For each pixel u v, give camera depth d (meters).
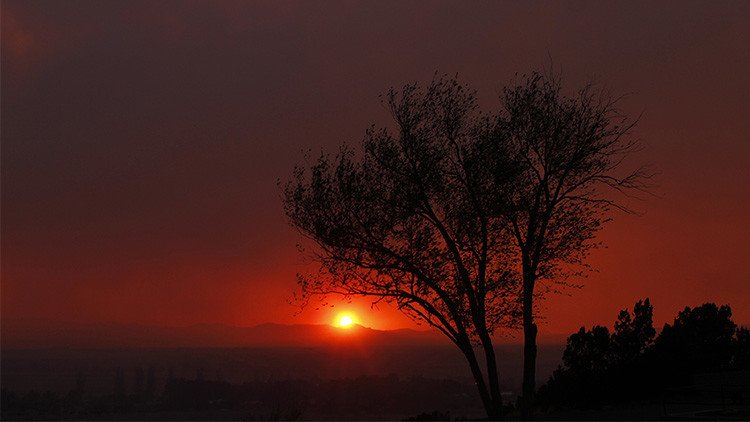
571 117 25.44
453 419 33.06
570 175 25.42
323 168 26.31
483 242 25.08
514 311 25.36
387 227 25.34
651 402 31.16
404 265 25.53
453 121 25.83
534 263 24.62
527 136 25.47
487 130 25.80
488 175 25.28
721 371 32.91
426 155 25.53
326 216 25.92
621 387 31.72
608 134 25.47
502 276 25.27
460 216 25.06
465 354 25.05
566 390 33.16
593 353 34.19
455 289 25.16
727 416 22.56
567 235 25.19
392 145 26.09
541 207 25.33
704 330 34.62
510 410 34.34
